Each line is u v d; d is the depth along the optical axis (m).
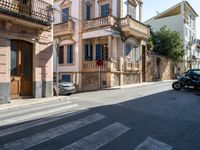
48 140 5.83
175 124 7.64
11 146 5.41
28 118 8.35
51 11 15.32
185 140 5.96
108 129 6.84
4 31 12.91
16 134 6.34
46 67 15.37
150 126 7.31
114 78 23.12
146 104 11.45
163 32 34.44
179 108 10.50
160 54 33.34
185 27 42.72
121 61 24.12
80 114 8.89
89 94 16.95
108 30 22.97
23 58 14.30
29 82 14.62
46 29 15.38
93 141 5.78
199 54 55.16
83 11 25.55
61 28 26.47
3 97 12.56
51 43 15.77
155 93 16.06
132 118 8.35
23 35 13.91
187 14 44.62
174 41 34.34
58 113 9.19
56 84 16.23
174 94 15.55
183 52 35.88
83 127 7.04
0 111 10.34
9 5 13.03
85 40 25.30
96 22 23.98
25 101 13.01
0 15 12.23
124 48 24.73
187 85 17.81
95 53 24.89
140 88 20.23
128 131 6.69
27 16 13.29
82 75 25.14
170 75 36.59
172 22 42.78
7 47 13.06
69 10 26.81
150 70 29.92
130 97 14.05
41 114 9.06
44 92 15.12
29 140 5.83
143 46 28.66
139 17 27.62
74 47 25.91
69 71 26.28
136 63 26.59
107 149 5.25
